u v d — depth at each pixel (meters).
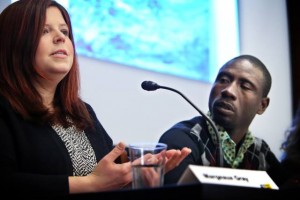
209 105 2.13
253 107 2.08
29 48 1.72
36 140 1.66
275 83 4.29
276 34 4.36
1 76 1.74
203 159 1.95
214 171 1.24
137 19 3.28
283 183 2.21
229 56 3.87
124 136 3.12
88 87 2.94
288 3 4.55
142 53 3.28
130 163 1.36
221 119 2.04
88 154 1.82
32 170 1.62
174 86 3.45
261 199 1.05
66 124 1.83
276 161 2.29
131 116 3.17
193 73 3.59
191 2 3.65
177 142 1.93
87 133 1.91
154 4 3.39
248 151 2.17
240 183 1.26
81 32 2.93
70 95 1.92
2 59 1.74
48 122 1.75
